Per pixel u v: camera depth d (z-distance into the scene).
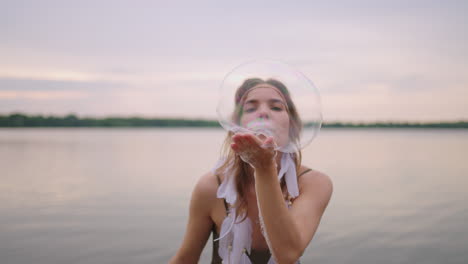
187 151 19.09
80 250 3.80
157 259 3.54
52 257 3.60
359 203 6.19
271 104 1.16
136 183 8.34
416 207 5.88
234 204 1.45
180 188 7.62
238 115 1.19
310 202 1.35
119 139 35.72
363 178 9.21
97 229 4.61
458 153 17.83
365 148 21.91
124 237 4.26
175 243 4.02
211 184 1.53
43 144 25.72
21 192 7.39
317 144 27.06
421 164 12.66
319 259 3.59
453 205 6.02
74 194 7.12
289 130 1.18
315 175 1.45
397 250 3.83
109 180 8.84
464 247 3.91
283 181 1.43
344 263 3.45
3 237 4.29
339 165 12.05
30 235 4.38
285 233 1.05
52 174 10.02
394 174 9.98
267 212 1.04
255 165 1.01
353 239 4.21
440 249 3.82
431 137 42.47
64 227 4.73
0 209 5.84
